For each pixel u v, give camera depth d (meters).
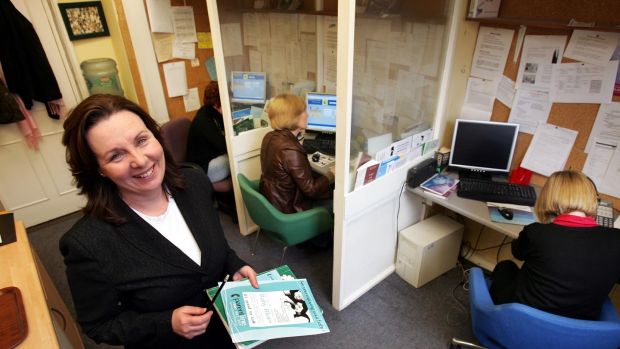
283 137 2.00
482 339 1.49
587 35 1.55
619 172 1.63
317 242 2.48
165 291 0.95
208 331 1.19
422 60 1.81
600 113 1.62
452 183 1.96
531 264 1.31
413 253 2.07
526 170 1.92
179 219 1.04
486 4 1.75
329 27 2.35
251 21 2.32
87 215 0.89
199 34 3.15
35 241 2.71
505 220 1.64
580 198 1.25
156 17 2.83
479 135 1.95
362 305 2.05
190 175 1.12
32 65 2.50
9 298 1.12
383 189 1.84
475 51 1.93
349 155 1.54
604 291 1.22
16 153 2.66
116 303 0.91
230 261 1.20
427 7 1.69
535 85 1.77
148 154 0.85
